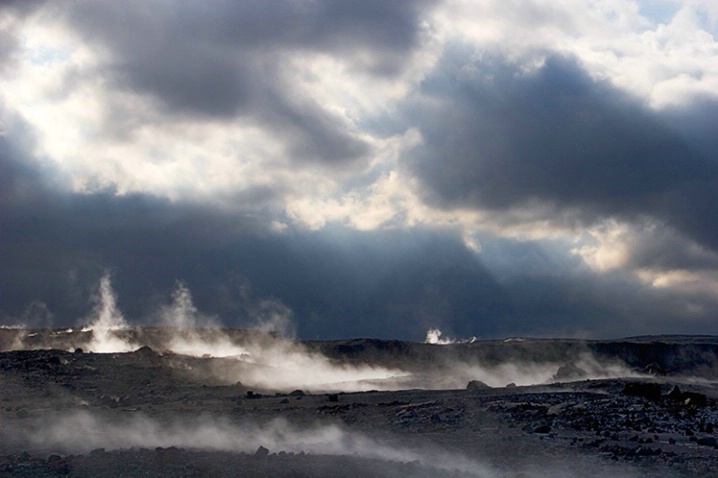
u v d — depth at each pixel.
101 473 30.22
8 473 30.23
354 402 50.56
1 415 46.38
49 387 56.91
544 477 32.44
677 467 34.34
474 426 42.47
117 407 51.00
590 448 37.62
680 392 53.25
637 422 44.31
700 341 117.81
